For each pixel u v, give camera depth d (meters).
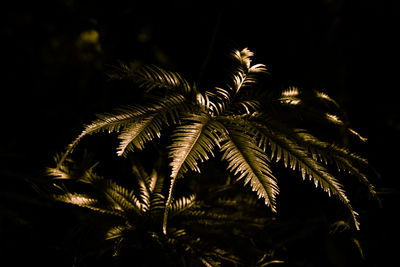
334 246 2.27
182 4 2.94
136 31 2.90
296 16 2.97
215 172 2.48
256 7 2.91
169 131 2.45
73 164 1.95
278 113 1.77
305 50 3.01
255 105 1.69
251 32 2.96
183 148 1.27
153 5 2.89
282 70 2.99
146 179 1.94
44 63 3.12
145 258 1.63
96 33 3.11
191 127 1.38
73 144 1.30
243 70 1.80
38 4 3.03
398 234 2.01
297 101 1.78
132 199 1.80
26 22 3.10
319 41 3.02
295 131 1.51
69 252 1.71
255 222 2.01
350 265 2.19
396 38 3.33
